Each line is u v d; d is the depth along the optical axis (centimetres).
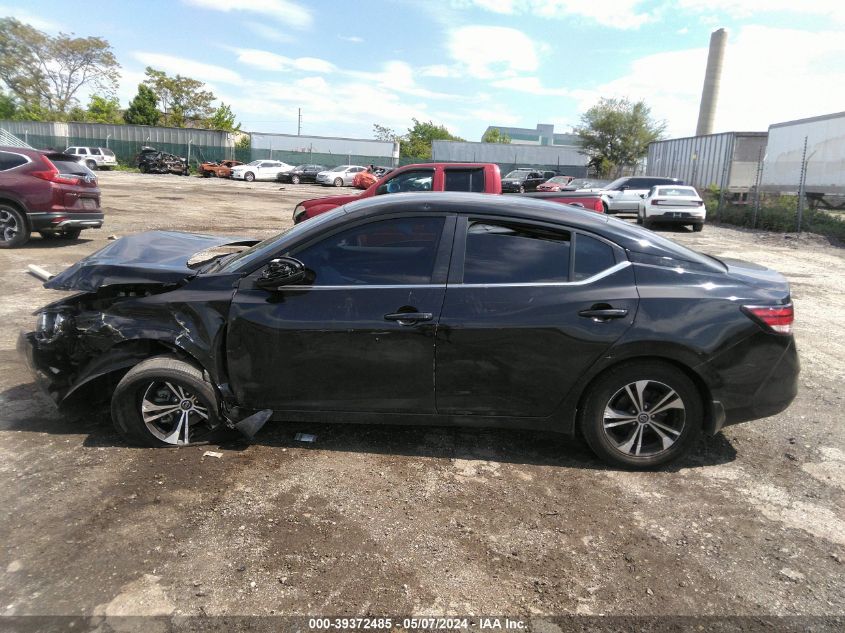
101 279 358
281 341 344
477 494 327
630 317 330
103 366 360
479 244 347
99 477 332
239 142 5556
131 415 357
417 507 313
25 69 6072
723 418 342
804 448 392
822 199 1900
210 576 256
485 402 346
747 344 332
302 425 403
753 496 332
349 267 350
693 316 330
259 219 1722
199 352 349
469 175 862
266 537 283
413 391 346
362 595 248
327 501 315
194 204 2084
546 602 247
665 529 300
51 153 1083
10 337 568
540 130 11656
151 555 268
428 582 257
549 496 327
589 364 334
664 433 349
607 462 357
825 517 313
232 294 351
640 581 262
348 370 345
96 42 6116
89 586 248
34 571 256
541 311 332
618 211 2342
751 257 1298
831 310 802
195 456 358
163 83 6306
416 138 7412
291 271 339
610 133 4931
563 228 348
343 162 5225
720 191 2283
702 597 252
